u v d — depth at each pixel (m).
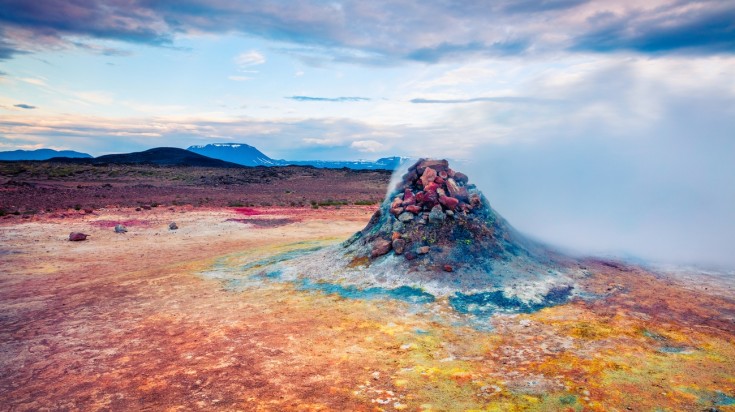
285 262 13.09
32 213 24.03
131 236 18.98
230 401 5.45
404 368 6.38
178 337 7.73
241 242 17.95
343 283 10.77
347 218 25.12
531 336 7.55
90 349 7.27
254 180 57.97
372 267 11.35
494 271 10.55
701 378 5.88
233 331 7.96
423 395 5.56
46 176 50.69
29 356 7.04
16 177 47.34
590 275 11.23
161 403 5.44
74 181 48.91
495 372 6.23
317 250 14.76
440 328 8.00
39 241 17.36
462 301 9.29
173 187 46.69
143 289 10.95
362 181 61.22
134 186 44.81
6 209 25.00
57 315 9.08
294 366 6.47
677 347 6.94
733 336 7.37
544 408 5.20
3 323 8.62
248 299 9.97
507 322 8.23
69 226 20.59
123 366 6.58
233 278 11.91
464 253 11.10
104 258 14.96
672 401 5.30
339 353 6.94
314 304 9.48
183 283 11.44
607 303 9.18
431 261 10.90
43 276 12.52
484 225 12.12
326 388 5.77
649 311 8.67
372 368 6.39
